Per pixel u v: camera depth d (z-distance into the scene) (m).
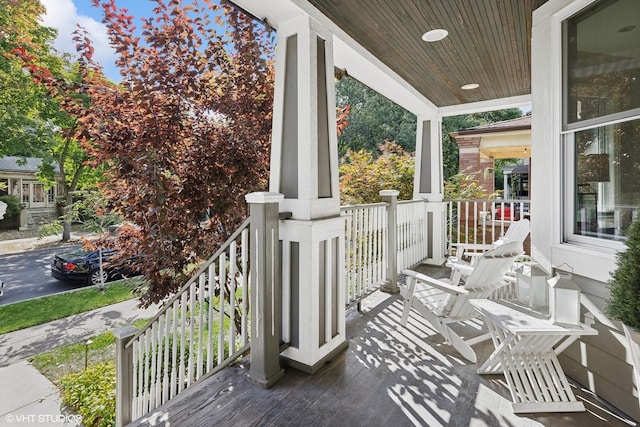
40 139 9.13
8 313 5.58
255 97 3.25
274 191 2.38
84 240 3.84
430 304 2.80
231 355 2.31
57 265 6.95
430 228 5.30
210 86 3.18
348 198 5.73
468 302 2.46
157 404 2.60
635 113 1.76
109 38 2.86
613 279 1.65
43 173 10.97
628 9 1.79
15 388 3.57
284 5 2.18
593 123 2.00
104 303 6.01
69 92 2.84
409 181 6.33
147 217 2.84
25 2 7.57
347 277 3.04
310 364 2.17
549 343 1.93
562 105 2.21
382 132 13.95
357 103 14.55
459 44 3.13
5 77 7.59
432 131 5.33
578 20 2.10
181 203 2.90
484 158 9.22
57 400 3.34
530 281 2.18
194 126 3.17
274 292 2.10
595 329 1.88
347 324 2.96
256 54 3.23
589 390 1.94
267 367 2.04
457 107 5.23
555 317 1.83
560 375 1.92
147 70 2.88
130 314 5.56
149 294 2.95
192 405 1.86
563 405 1.77
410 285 2.80
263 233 2.04
